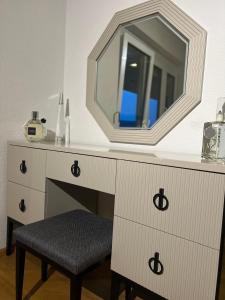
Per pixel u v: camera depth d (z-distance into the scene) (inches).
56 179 48.8
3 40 57.6
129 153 39.9
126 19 55.8
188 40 47.6
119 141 58.1
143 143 54.2
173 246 32.9
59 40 68.7
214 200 29.2
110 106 60.4
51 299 47.3
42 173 51.8
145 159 35.1
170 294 33.4
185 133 48.8
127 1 56.0
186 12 47.8
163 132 51.0
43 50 65.4
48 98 67.8
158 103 52.6
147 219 35.3
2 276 53.6
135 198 36.5
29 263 59.3
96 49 61.4
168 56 50.8
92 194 63.0
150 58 53.6
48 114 68.2
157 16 51.8
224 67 43.8
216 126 37.2
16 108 61.6
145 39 54.1
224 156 36.5
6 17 57.5
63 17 68.9
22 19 60.4
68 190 56.3
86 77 64.6
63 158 47.1
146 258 35.6
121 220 38.4
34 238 40.1
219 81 44.4
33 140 58.1
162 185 33.6
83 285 52.4
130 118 57.1
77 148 46.0
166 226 33.4
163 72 51.6
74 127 68.4
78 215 50.8
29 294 48.4
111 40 59.6
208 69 45.5
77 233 42.4
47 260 38.5
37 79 64.9
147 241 35.4
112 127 59.4
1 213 61.6
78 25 66.4
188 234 31.5
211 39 45.0
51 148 49.4
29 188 54.9
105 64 61.1
